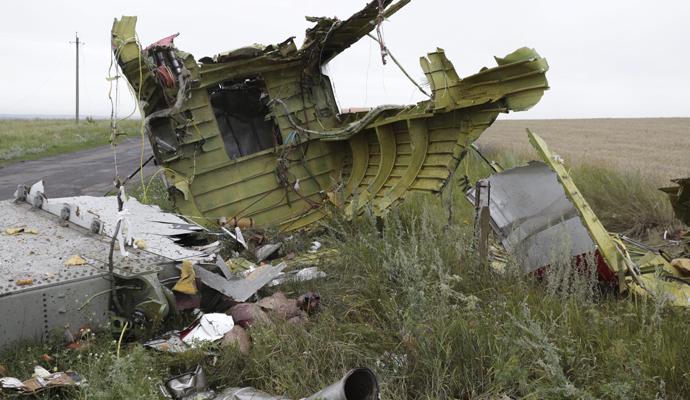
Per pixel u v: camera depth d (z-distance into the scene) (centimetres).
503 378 372
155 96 889
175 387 404
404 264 485
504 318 465
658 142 3281
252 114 1060
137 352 399
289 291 592
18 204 725
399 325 454
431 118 821
